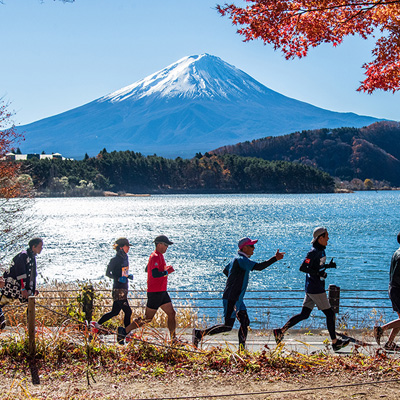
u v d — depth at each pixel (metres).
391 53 9.29
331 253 41.03
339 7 8.84
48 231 63.22
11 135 16.19
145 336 8.72
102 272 32.44
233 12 8.85
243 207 123.00
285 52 9.43
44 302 13.86
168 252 43.22
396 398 5.96
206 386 6.58
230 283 8.11
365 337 9.60
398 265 8.27
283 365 7.33
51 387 6.62
